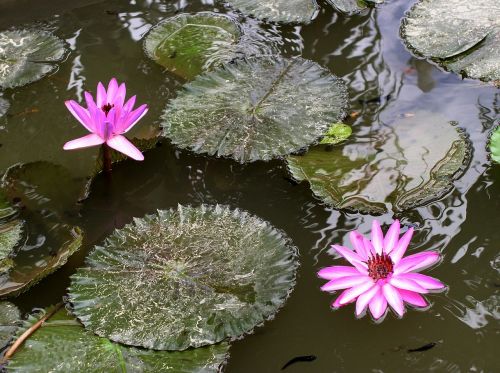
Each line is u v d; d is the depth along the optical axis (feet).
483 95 8.70
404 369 7.63
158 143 8.57
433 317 7.77
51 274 7.98
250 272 7.84
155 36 9.20
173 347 7.60
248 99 8.59
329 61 9.00
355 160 8.30
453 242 8.01
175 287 7.77
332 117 8.50
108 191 8.34
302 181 8.32
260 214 8.20
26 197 8.27
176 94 8.83
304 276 7.93
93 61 9.10
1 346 7.66
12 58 9.05
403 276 7.72
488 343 7.68
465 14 9.06
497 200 8.16
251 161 8.29
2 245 8.02
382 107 8.66
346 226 8.11
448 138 8.39
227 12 9.43
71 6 9.55
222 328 7.65
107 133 8.11
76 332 7.68
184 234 7.99
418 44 8.99
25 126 8.70
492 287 7.86
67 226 8.16
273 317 7.79
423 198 8.13
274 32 9.23
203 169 8.45
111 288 7.79
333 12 9.37
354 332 7.75
